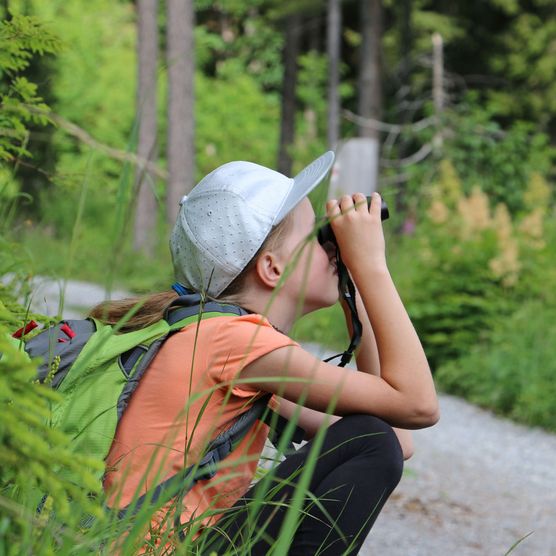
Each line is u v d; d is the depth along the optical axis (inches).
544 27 1480.1
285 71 1205.1
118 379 103.7
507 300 477.7
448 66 1519.4
